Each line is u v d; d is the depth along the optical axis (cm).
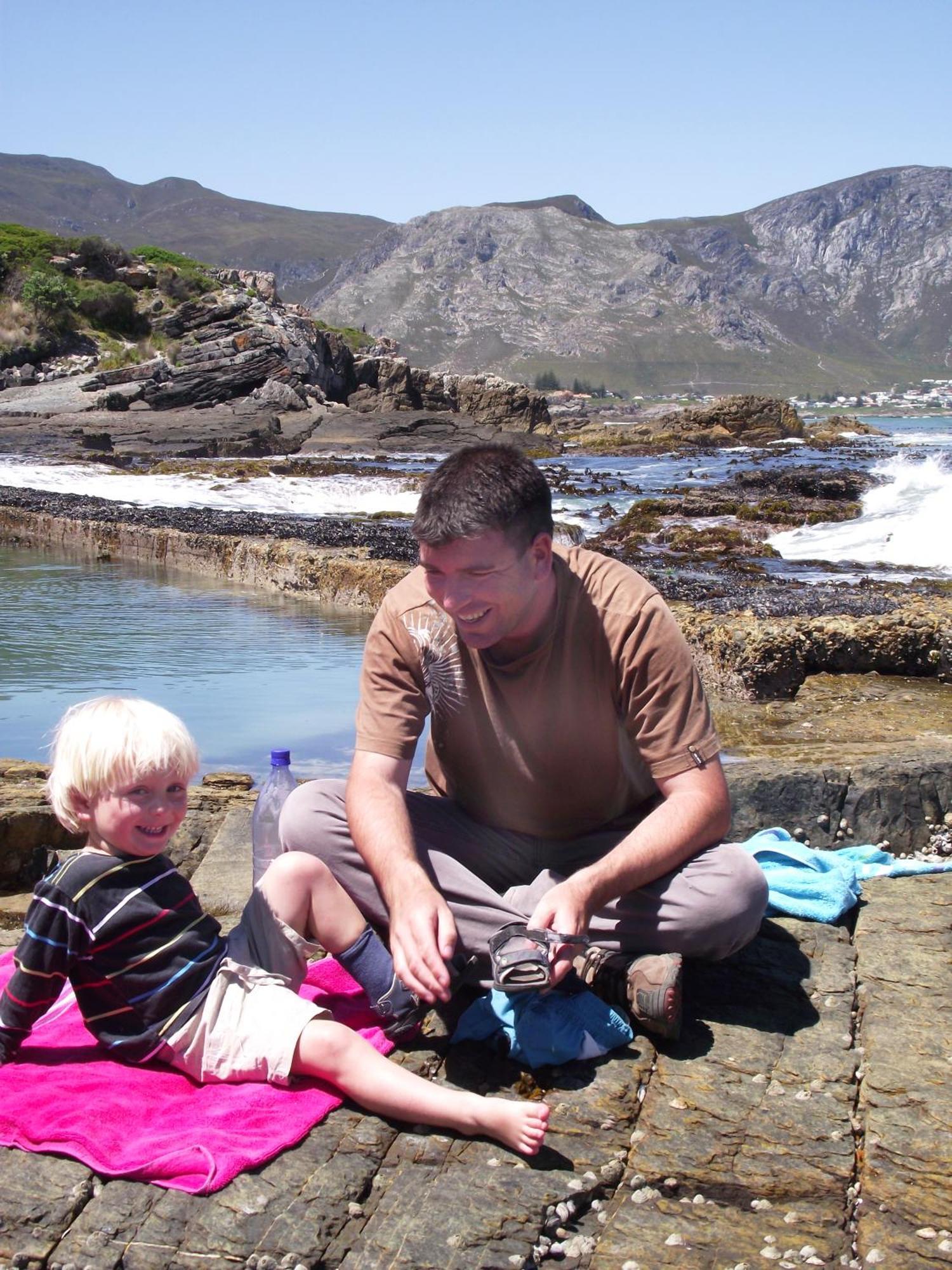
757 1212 229
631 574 300
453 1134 250
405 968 269
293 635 1037
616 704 300
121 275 5956
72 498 2192
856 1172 239
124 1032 266
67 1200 225
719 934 298
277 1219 220
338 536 1510
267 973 273
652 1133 251
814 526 1900
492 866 326
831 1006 304
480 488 269
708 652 855
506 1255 214
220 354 5241
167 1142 238
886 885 385
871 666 857
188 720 711
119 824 260
